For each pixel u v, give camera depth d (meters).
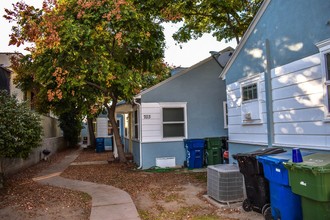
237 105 8.02
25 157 8.45
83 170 11.45
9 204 6.46
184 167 11.74
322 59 5.04
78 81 9.41
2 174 8.33
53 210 6.11
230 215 5.49
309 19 5.34
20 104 8.54
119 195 7.20
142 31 10.13
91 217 5.47
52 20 8.67
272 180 4.75
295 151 4.26
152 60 12.16
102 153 18.98
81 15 9.14
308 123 5.40
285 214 4.52
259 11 6.82
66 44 8.74
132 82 10.10
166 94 12.11
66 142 23.75
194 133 12.43
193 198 6.87
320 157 4.39
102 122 25.77
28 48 9.56
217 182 6.24
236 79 8.05
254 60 7.14
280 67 6.19
